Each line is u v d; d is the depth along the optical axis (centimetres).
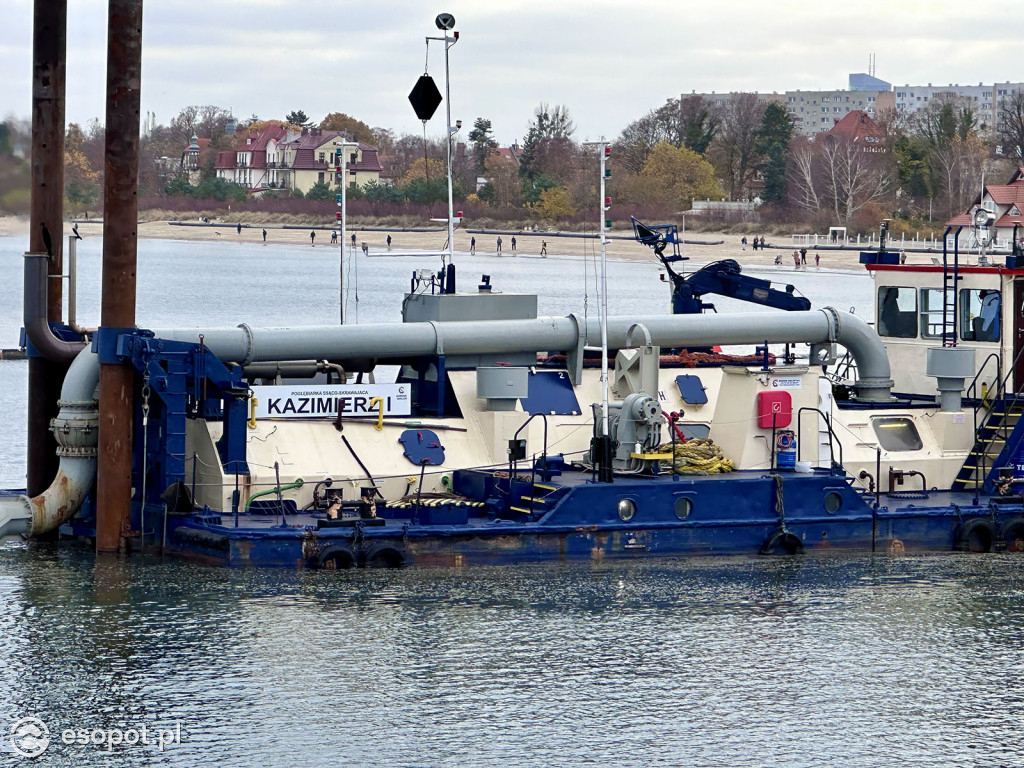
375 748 5122
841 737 5284
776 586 6856
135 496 7062
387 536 6675
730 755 5131
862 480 7819
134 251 6869
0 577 6662
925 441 7969
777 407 7469
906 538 7450
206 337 7150
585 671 5784
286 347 7269
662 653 5991
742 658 5975
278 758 5041
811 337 8175
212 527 6644
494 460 7331
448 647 5969
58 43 7238
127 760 5019
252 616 6212
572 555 6888
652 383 7425
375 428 7244
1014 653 6094
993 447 7988
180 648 5881
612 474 7138
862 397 8231
